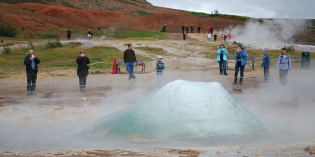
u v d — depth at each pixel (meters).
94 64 24.56
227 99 8.30
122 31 62.94
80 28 77.56
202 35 63.56
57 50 31.34
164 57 29.31
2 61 25.58
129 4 123.88
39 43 39.88
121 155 6.12
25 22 68.50
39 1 103.31
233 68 24.20
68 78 19.11
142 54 30.34
